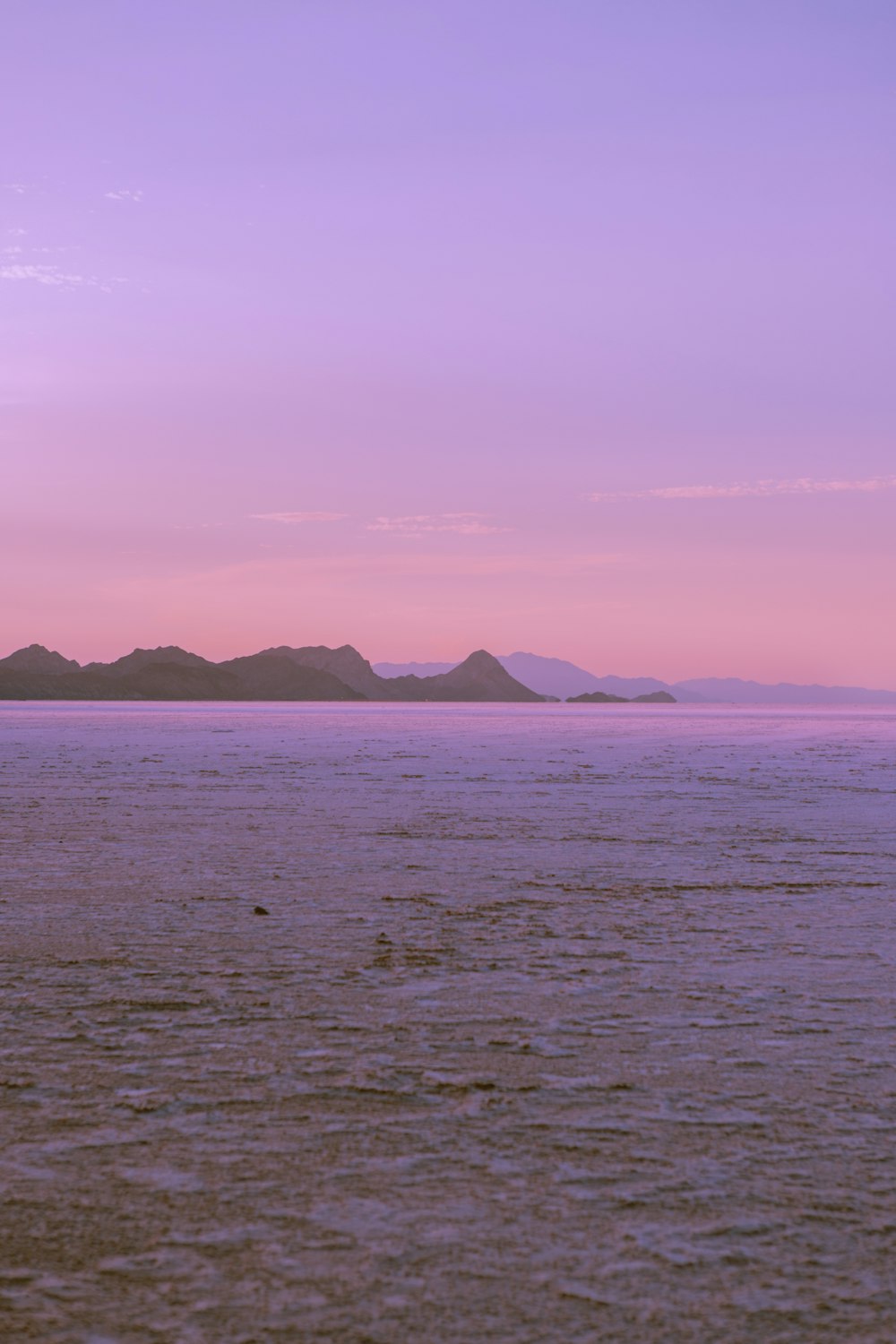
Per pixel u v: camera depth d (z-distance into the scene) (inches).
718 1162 146.5
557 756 1328.7
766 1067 185.8
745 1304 113.0
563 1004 227.0
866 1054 193.6
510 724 3125.0
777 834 539.5
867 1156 148.9
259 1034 203.9
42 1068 183.6
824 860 448.8
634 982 245.8
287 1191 137.3
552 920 318.3
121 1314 110.7
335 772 994.1
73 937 290.5
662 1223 129.6
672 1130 157.6
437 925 310.0
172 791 776.3
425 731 2342.5
